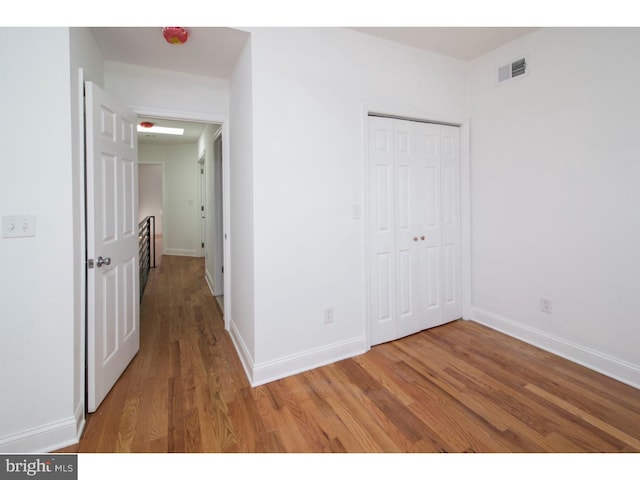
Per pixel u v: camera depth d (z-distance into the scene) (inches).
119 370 88.0
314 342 94.1
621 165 82.9
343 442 64.3
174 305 153.8
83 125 70.9
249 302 89.7
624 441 63.5
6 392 59.6
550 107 97.7
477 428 67.7
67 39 63.0
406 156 111.3
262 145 83.2
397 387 83.3
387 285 109.4
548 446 62.5
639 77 79.0
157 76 103.3
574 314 94.8
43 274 62.0
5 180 58.5
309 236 91.7
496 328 118.4
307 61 88.7
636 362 82.0
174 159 284.5
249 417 71.9
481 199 121.2
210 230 182.1
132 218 96.8
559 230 97.3
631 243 81.9
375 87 100.7
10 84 58.5
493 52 112.6
